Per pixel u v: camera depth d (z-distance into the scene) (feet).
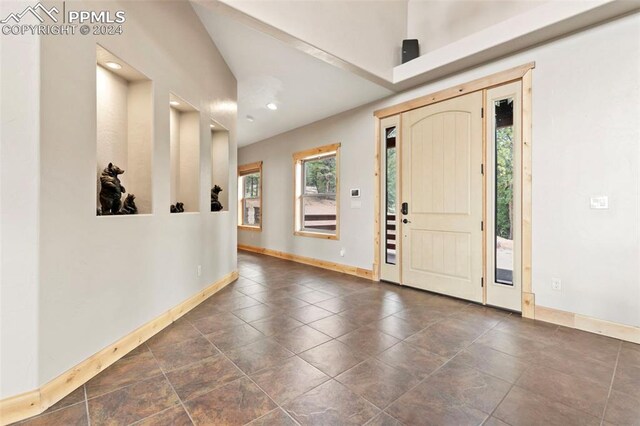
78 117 5.81
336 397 5.56
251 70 13.52
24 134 4.92
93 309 6.19
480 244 10.93
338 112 16.55
